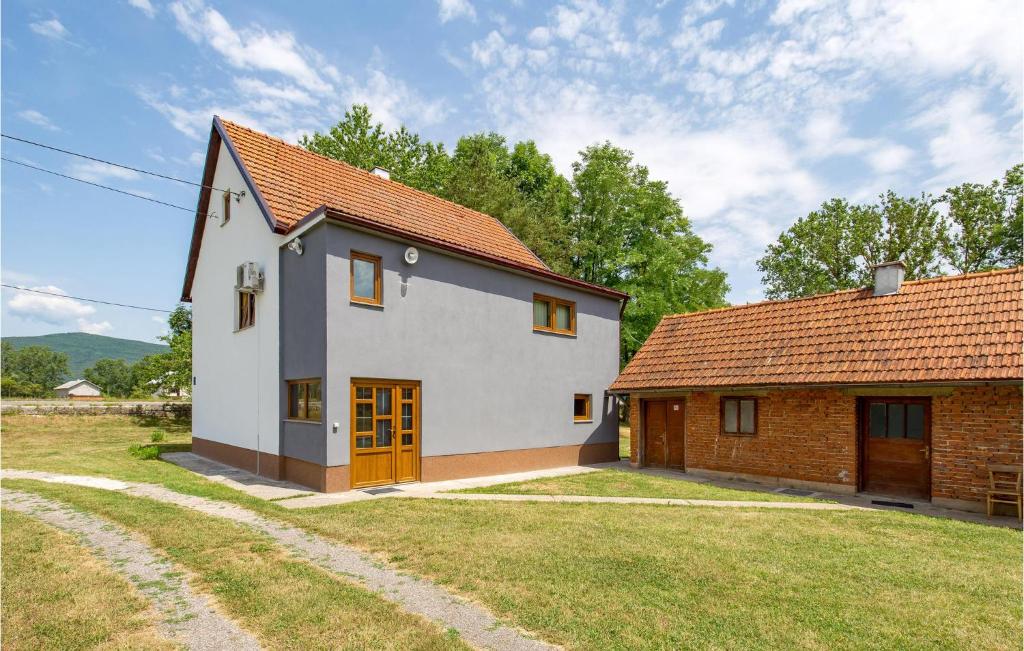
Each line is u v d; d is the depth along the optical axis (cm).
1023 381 902
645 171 3256
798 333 1330
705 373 1395
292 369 1159
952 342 1052
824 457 1191
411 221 1469
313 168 1465
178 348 2944
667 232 3338
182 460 1517
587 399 1708
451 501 963
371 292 1155
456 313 1315
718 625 462
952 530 820
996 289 1100
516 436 1447
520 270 1466
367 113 2972
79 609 475
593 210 3241
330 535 720
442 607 495
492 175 3042
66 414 2309
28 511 825
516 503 972
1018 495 916
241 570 575
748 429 1340
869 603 519
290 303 1176
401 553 645
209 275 1605
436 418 1252
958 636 452
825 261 3547
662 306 3062
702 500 1057
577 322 1675
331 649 413
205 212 1617
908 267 3256
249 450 1315
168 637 430
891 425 1138
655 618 473
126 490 1005
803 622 473
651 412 1586
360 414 1109
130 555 625
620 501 1023
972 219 3086
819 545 720
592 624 459
